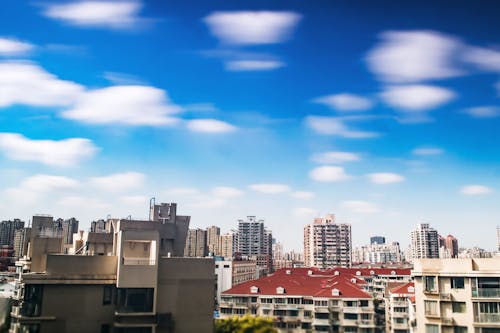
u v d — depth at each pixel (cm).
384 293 16050
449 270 7812
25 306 6159
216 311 14462
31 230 8844
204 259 6794
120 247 6378
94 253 8569
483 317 7475
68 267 6316
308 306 12206
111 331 6319
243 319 8912
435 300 7775
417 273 8012
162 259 6606
